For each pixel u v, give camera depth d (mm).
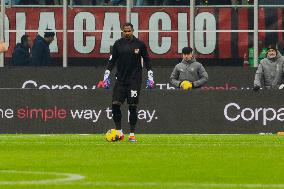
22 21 59625
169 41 59469
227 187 24875
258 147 40906
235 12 59156
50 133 56969
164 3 59438
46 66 59406
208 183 25828
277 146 41688
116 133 46031
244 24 59188
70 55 59750
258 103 56500
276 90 56438
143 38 59594
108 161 32875
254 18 59062
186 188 24609
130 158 34188
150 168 30156
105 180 26547
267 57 56562
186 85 56500
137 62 46000
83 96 56938
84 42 59750
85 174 28250
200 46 59438
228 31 59250
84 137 51000
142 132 56719
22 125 57125
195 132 56688
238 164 31719
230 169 29891
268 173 28641
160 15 59500
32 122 57062
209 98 56625
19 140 47125
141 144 43250
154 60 59562
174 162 32438
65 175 27906
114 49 45969
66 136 52531
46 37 59656
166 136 52594
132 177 27391
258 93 56531
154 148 40094
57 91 57094
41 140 47125
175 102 56719
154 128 56719
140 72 46188
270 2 58969
